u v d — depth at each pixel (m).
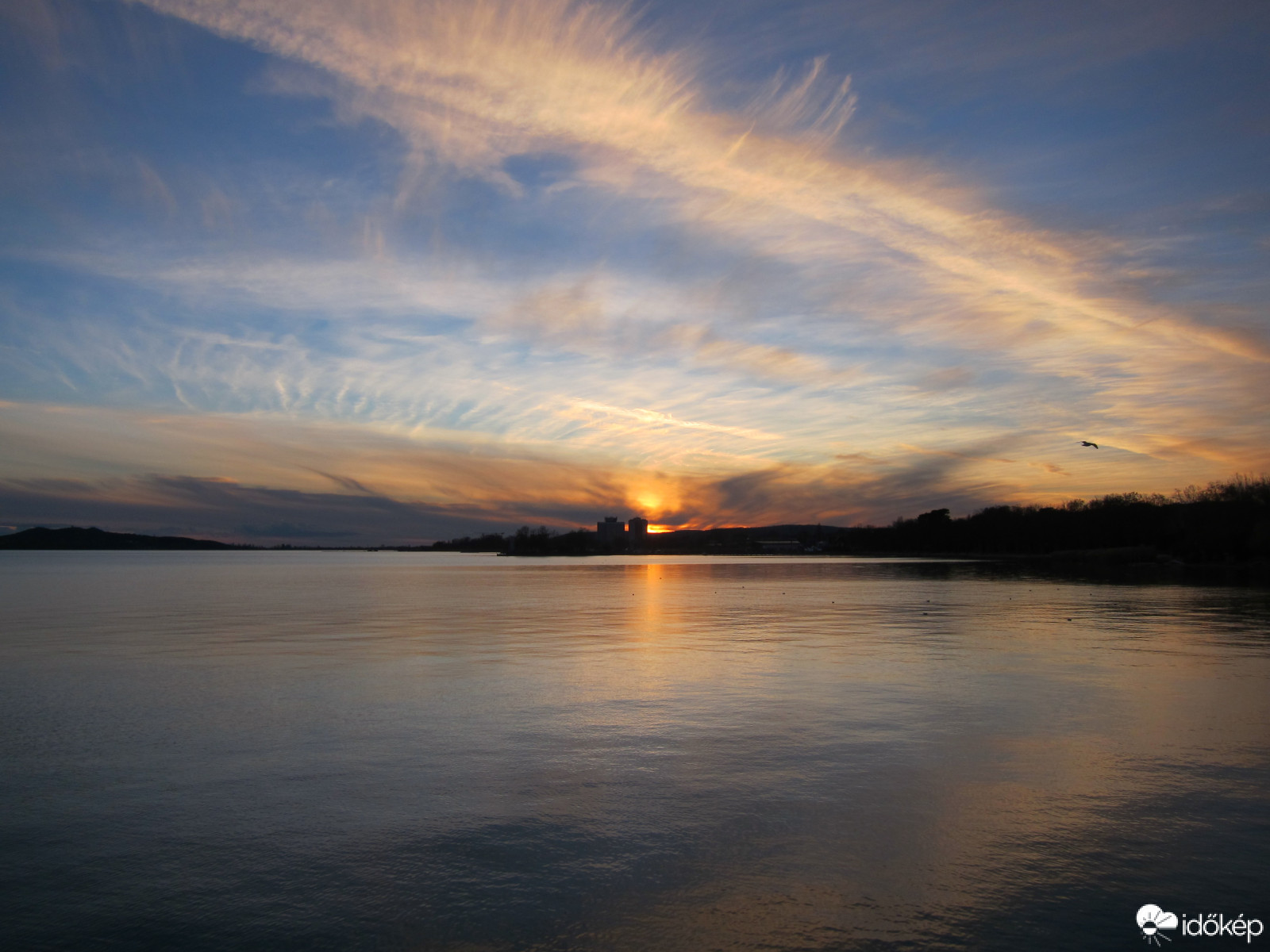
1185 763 11.02
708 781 10.34
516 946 6.38
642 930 6.61
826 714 14.14
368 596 51.19
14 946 6.41
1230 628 28.27
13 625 30.86
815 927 6.63
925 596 48.00
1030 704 14.95
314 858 8.04
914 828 8.70
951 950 6.28
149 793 9.99
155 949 6.38
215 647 23.98
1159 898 7.10
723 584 68.00
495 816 9.14
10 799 9.81
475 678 18.19
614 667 19.73
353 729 13.16
